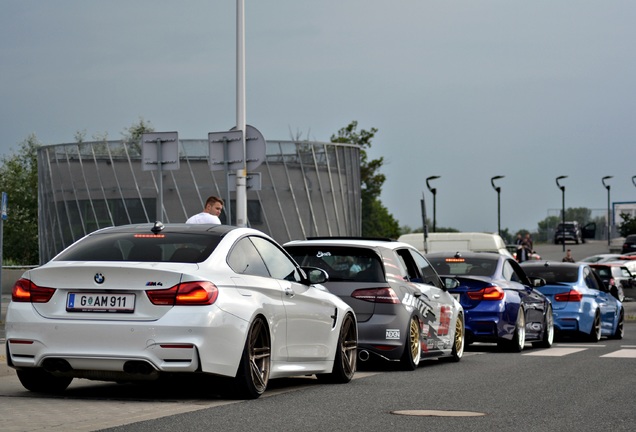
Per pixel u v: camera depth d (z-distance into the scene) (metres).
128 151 70.12
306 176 72.44
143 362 10.16
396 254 15.91
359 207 77.62
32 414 9.58
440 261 21.22
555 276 25.36
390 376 14.44
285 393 11.76
